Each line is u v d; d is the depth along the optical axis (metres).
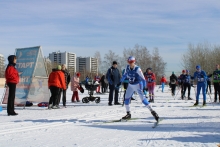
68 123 7.50
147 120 7.99
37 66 12.85
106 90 28.20
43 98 12.94
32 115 9.30
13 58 9.70
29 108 11.93
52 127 6.90
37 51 12.46
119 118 8.48
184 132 6.11
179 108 11.48
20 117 8.80
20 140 5.49
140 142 5.21
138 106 12.25
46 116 8.98
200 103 14.13
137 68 7.79
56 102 11.75
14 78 9.52
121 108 11.55
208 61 58.38
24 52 12.76
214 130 6.31
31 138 5.66
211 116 8.80
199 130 6.32
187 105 12.91
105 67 65.62
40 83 12.95
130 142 5.22
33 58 12.45
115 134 6.00
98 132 6.24
